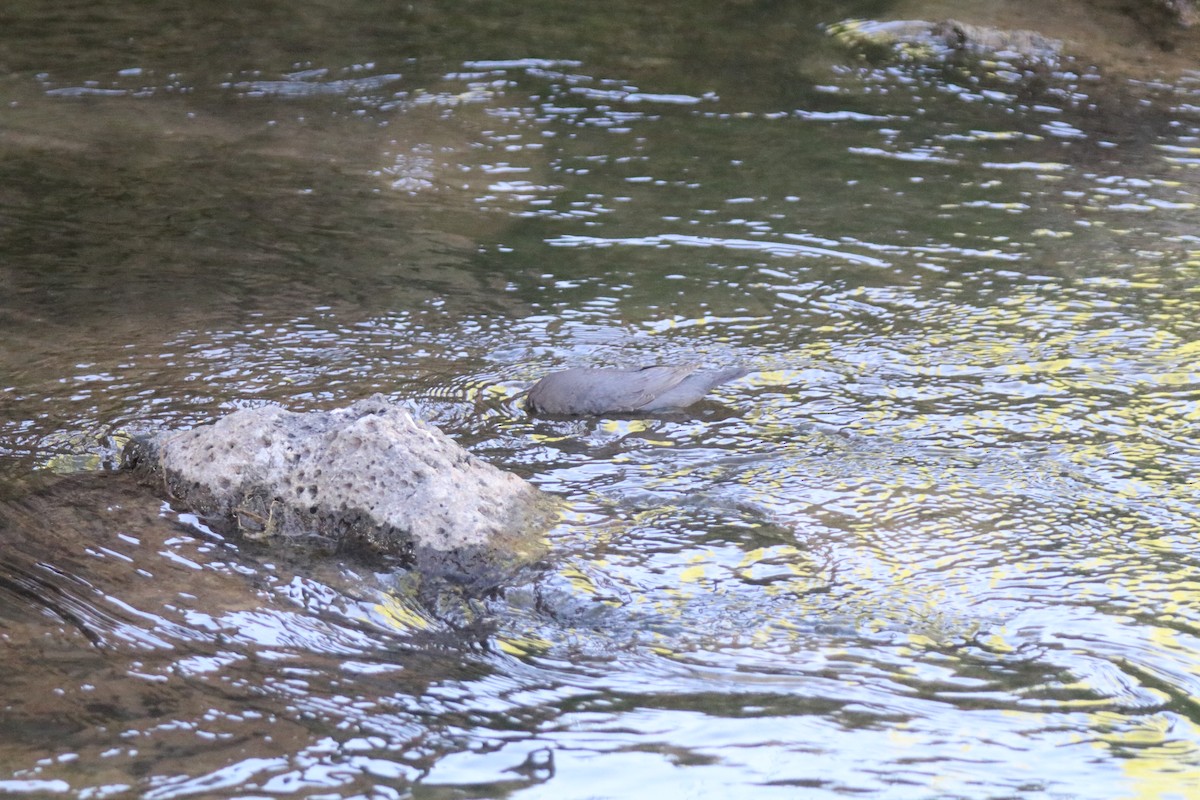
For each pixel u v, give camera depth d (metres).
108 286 21.23
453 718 10.73
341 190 26.56
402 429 13.95
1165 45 36.47
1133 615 12.41
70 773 9.63
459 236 24.22
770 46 36.78
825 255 23.31
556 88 33.47
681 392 17.17
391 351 19.02
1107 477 15.33
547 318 20.44
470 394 17.59
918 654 11.74
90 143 28.66
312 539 13.56
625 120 31.38
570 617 12.34
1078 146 29.70
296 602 12.46
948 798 9.79
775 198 26.38
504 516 13.70
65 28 36.84
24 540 13.29
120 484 14.60
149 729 10.30
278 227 24.38
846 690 11.20
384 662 11.58
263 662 11.44
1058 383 18.06
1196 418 16.98
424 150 29.08
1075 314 20.59
